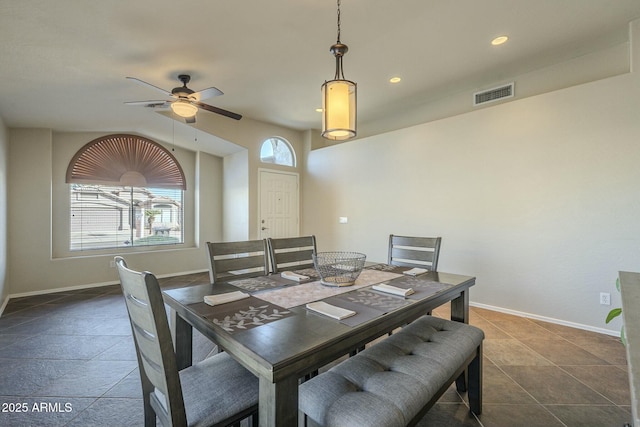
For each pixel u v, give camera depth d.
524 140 3.22
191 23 2.39
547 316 3.09
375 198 4.60
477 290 3.56
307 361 1.00
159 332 0.97
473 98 3.87
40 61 2.69
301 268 2.47
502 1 2.26
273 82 3.56
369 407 1.09
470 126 3.62
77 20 2.22
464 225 3.66
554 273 3.04
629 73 2.65
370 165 4.68
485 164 3.50
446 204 3.82
